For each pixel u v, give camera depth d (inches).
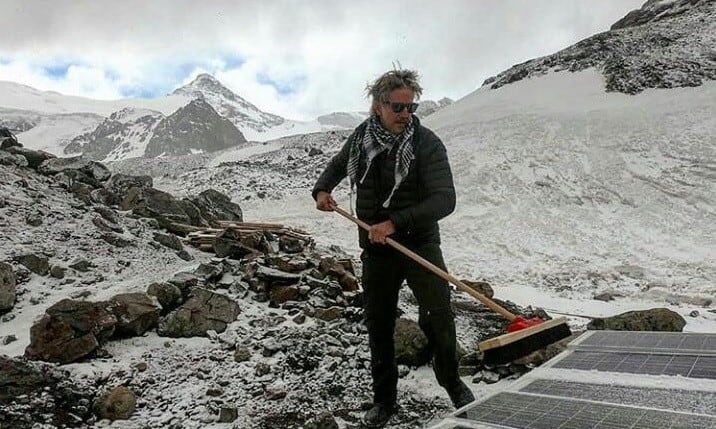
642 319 190.4
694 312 287.3
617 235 604.7
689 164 759.7
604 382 92.5
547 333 111.0
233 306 169.5
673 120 906.7
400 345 153.2
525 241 606.9
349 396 135.5
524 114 1108.5
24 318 157.9
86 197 268.8
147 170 1886.1
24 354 134.8
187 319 160.1
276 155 1654.8
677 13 1658.5
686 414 70.8
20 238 203.5
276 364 145.9
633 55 1301.7
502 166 860.6
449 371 117.2
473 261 542.3
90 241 218.5
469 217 698.8
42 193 255.1
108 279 190.9
